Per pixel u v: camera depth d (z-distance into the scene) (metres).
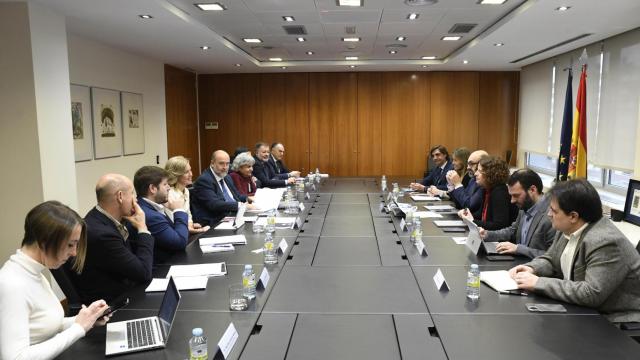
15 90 3.74
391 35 5.91
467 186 4.85
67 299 2.25
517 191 2.95
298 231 3.56
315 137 9.11
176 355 1.60
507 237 3.14
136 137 6.61
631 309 1.97
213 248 2.98
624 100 5.05
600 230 2.02
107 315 1.79
